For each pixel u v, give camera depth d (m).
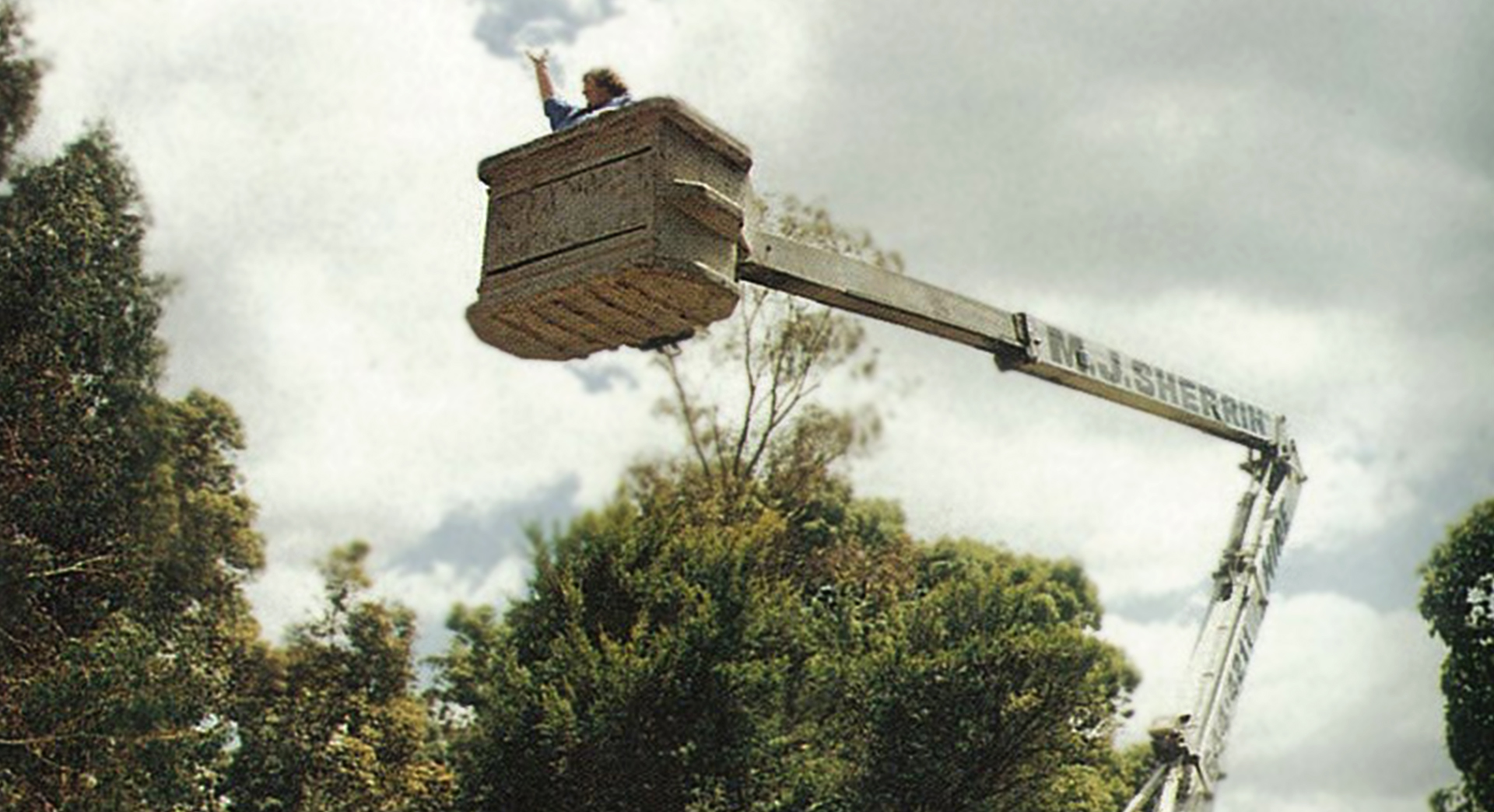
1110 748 30.83
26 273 22.42
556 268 3.71
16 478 21.69
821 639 25.30
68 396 22.41
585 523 24.00
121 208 23.88
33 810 19.33
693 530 24.00
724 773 21.41
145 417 23.81
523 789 21.44
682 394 30.17
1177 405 15.75
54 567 22.08
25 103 23.19
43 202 23.05
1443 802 17.30
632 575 23.22
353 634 34.09
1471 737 17.31
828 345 30.53
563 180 3.78
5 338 22.42
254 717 32.41
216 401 31.44
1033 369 9.04
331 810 32.28
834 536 33.75
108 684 19.77
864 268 4.67
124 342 23.45
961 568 37.06
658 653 21.61
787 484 30.53
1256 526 17.56
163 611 25.00
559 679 21.98
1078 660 24.56
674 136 3.71
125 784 19.81
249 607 32.66
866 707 24.06
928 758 23.42
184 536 27.00
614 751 21.22
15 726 19.39
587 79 4.56
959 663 23.94
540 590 23.64
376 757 33.25
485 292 3.83
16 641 20.62
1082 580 36.94
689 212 3.66
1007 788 23.84
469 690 37.53
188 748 20.95
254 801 31.73
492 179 3.89
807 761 22.61
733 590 22.94
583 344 3.98
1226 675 17.02
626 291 3.69
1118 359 10.05
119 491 23.02
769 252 4.04
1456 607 17.22
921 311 5.25
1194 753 16.56
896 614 26.11
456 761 22.39
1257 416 17.30
